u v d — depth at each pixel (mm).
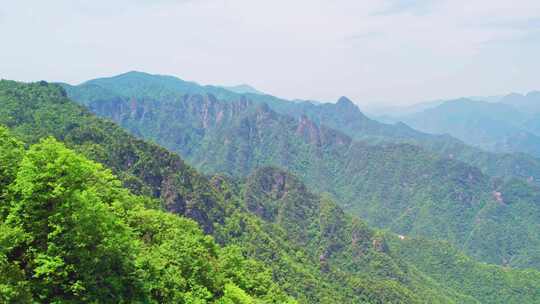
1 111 168750
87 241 37469
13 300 32188
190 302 52000
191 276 59250
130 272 45125
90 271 38281
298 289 154875
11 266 34219
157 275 49438
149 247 59094
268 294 82938
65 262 36438
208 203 181375
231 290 64312
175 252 59969
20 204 36688
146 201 103875
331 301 154625
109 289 40844
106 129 181750
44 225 36875
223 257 83250
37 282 35562
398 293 189500
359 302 176375
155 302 46250
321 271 196375
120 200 68000
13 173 41500
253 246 171000
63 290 37406
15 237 34531
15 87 194375
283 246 197625
